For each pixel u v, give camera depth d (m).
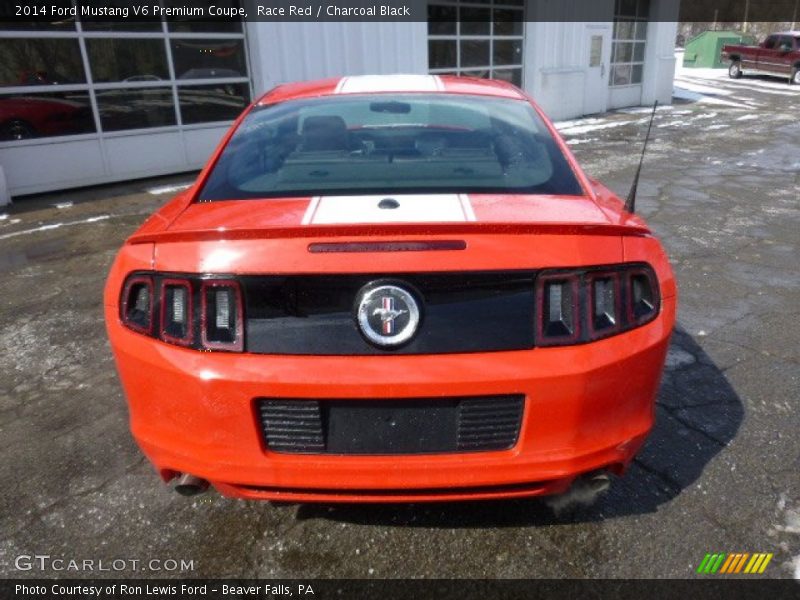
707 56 31.59
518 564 2.08
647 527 2.22
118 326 1.90
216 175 2.29
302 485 1.81
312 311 1.72
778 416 2.85
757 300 4.18
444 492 1.85
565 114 14.35
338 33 9.58
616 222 1.92
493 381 1.71
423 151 2.35
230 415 1.76
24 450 2.70
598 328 1.79
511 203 2.01
